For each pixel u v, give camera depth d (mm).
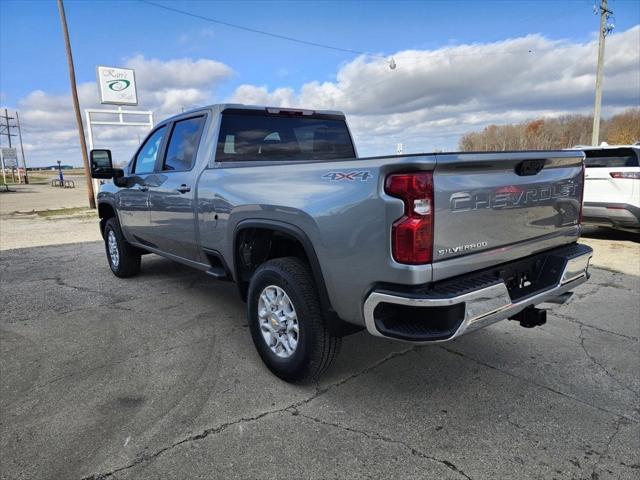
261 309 3217
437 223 2238
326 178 2600
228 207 3379
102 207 6082
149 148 4914
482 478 2178
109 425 2596
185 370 3279
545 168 2871
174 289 5434
